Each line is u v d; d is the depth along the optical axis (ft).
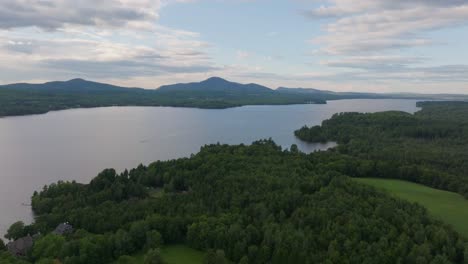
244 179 401.08
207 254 271.69
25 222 383.45
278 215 324.80
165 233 311.47
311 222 305.32
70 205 375.04
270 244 279.08
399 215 308.19
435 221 310.65
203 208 342.85
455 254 270.67
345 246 266.77
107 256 284.41
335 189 368.68
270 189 373.61
